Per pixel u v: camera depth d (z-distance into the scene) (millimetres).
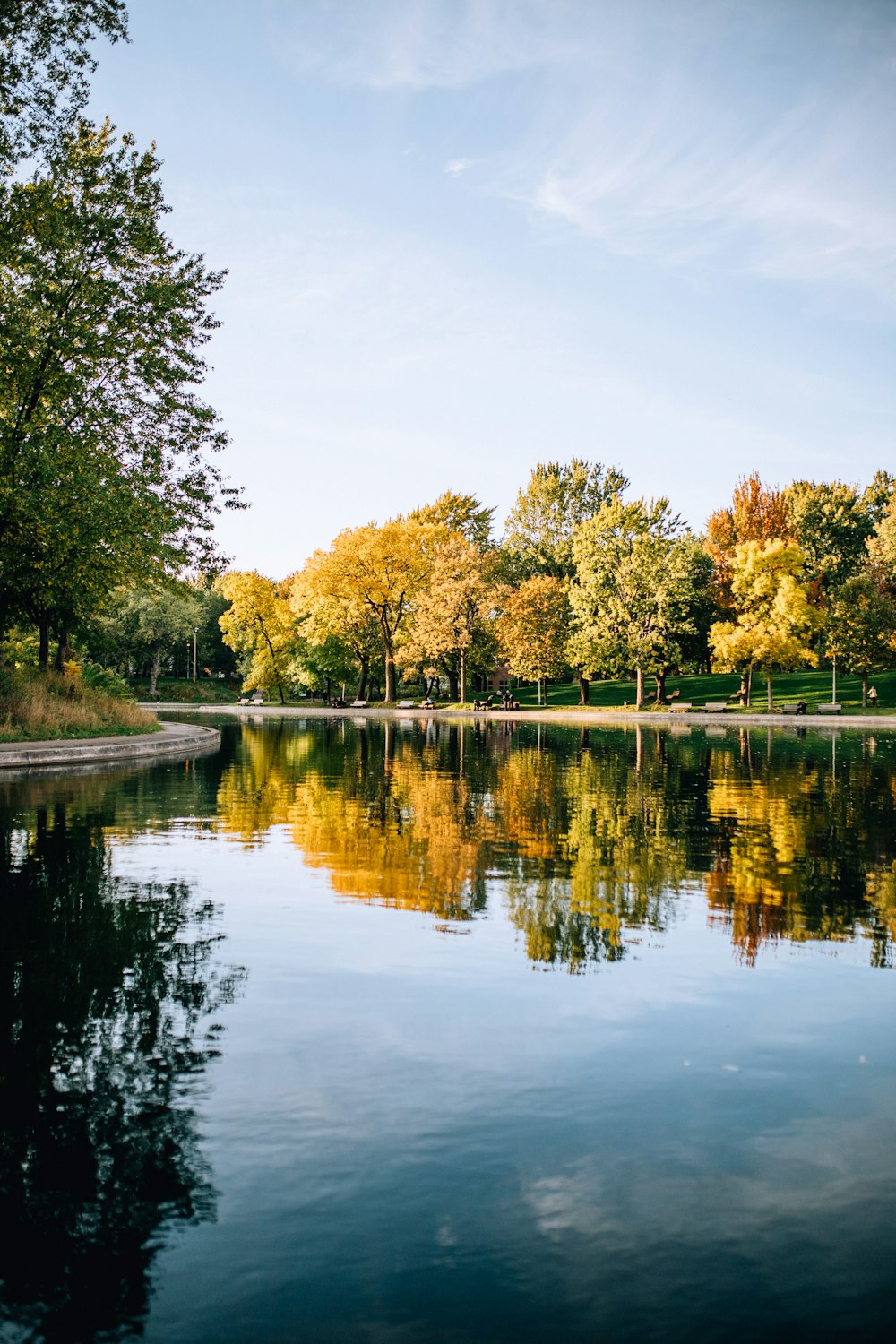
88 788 14914
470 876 7551
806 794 14148
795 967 5012
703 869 7906
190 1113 3260
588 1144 3041
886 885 7234
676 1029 4066
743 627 53062
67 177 22625
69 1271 2416
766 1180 2826
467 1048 3828
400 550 63562
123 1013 4266
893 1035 4004
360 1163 2922
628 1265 2430
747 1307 2260
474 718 53250
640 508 55312
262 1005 4371
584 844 9250
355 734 35219
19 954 5234
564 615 61844
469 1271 2406
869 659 50250
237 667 97312
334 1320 2213
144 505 23375
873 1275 2404
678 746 27406
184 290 24688
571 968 4969
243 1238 2549
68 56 16219
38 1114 3256
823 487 94000
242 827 10438
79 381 22828
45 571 25016
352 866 7988
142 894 6836
